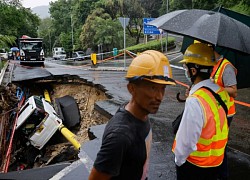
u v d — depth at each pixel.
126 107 1.75
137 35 47.09
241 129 6.25
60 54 55.09
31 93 17.72
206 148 2.44
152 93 1.68
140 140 1.66
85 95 14.89
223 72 2.99
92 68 21.16
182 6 37.19
